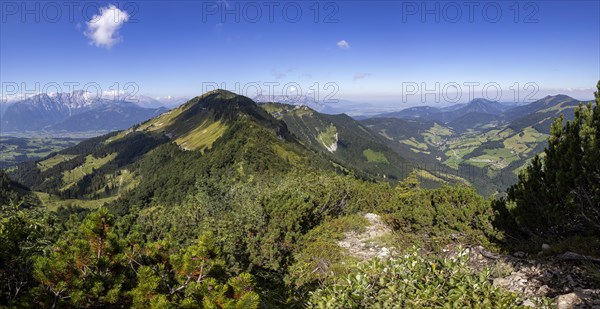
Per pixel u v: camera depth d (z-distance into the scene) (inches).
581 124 434.3
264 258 661.3
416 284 223.6
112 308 262.2
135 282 275.9
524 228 468.1
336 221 780.0
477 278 224.8
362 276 237.0
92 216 267.7
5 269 262.5
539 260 387.5
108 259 263.1
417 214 620.1
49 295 239.8
